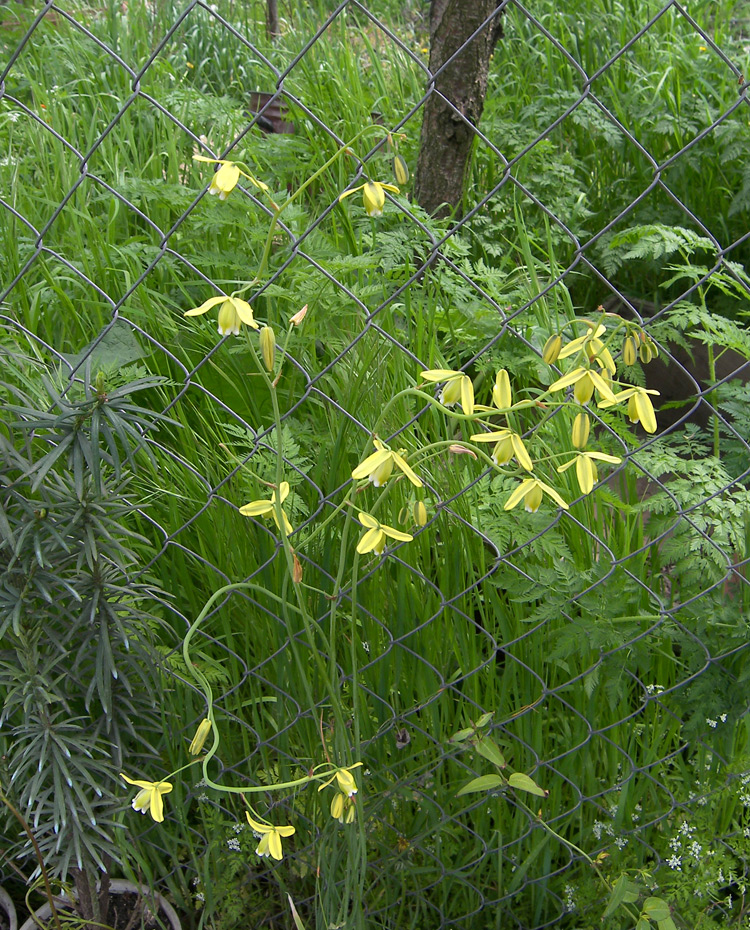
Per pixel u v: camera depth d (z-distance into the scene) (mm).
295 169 2531
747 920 1617
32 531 1109
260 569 1276
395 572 1421
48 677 1245
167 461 1512
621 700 1470
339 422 1497
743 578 1354
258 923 1669
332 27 4223
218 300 942
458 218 2709
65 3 3994
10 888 1736
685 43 3686
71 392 1219
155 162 2406
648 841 1646
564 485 1507
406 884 1658
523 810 1490
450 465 1467
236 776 1599
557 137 3326
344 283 1897
